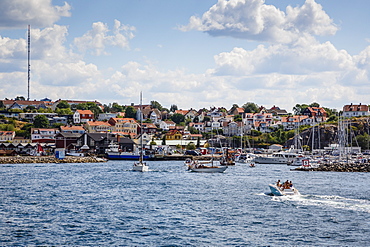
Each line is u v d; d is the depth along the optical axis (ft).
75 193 284.41
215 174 435.12
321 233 183.21
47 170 465.06
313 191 298.76
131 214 216.54
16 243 167.22
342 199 261.24
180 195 277.44
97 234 179.52
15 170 461.78
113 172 445.78
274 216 213.25
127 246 164.25
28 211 222.89
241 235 179.52
